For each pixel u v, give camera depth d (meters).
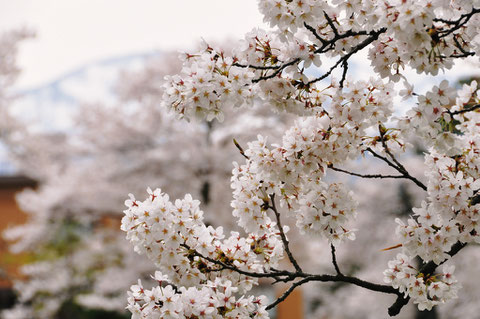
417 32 2.08
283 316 18.25
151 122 14.24
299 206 2.64
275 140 12.85
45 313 15.51
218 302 2.37
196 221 2.48
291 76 2.45
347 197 2.52
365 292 14.21
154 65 14.77
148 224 2.35
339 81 2.53
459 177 2.33
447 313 11.91
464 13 2.36
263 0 2.22
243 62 2.38
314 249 14.65
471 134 2.68
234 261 2.63
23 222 19.48
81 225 17.05
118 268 13.88
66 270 15.70
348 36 2.35
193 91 2.24
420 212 2.38
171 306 2.28
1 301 18.55
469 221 2.36
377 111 2.44
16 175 18.86
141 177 13.50
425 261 2.42
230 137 13.51
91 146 14.70
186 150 13.42
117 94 15.09
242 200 2.62
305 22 2.26
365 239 15.01
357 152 2.56
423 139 2.36
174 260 2.40
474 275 11.39
